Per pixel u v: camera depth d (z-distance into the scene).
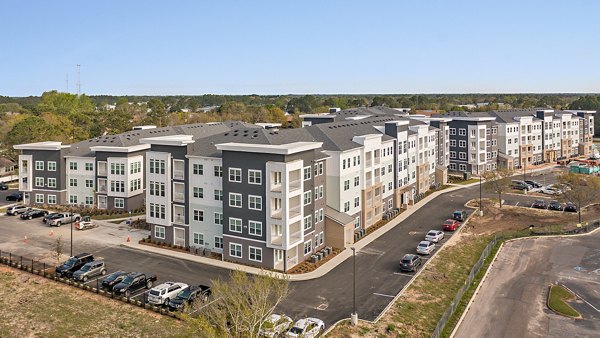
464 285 49.41
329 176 66.94
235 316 35.22
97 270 53.22
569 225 73.31
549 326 42.12
